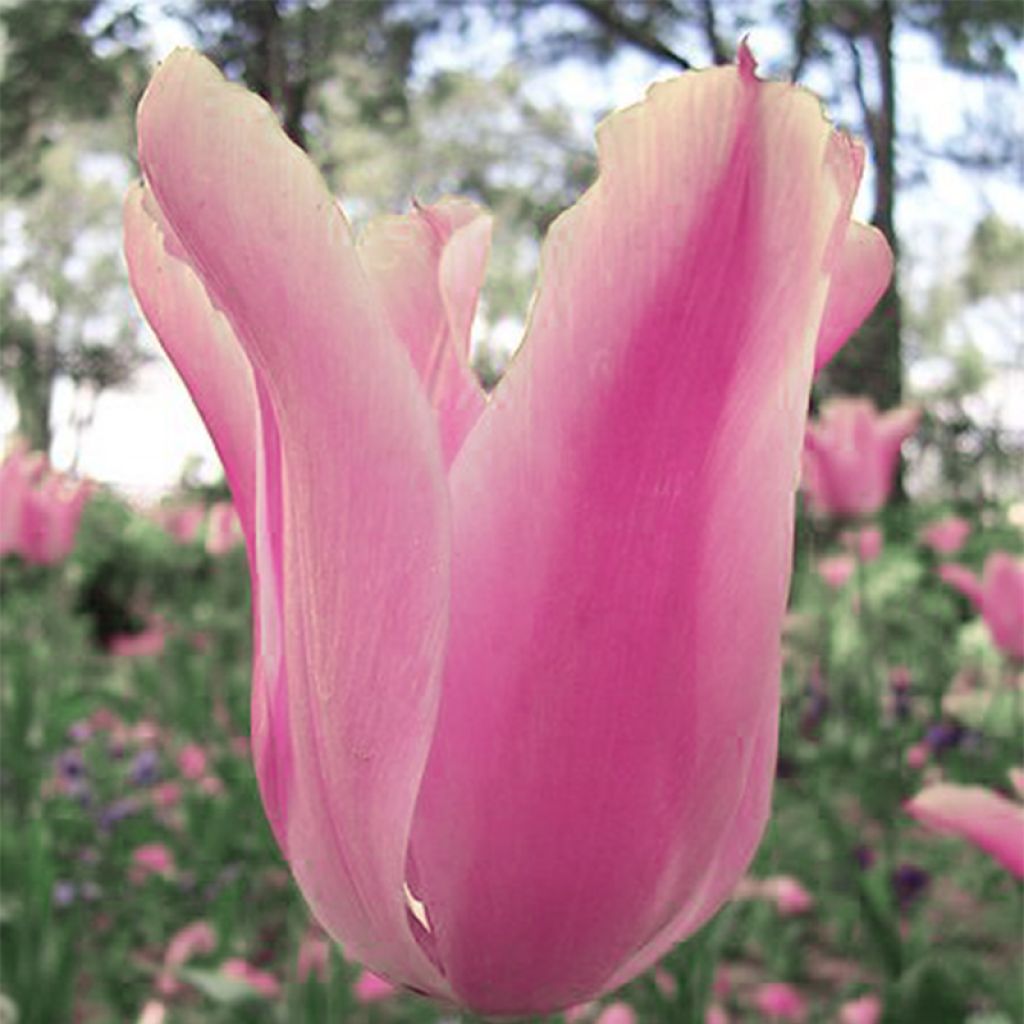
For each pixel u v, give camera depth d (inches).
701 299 5.7
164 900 36.0
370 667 6.1
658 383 5.8
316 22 123.8
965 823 11.7
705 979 17.8
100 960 33.3
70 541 46.9
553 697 6.1
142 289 6.7
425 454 5.9
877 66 137.9
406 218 7.6
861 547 44.0
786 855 36.3
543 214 170.4
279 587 6.7
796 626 57.3
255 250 5.7
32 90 132.9
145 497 139.0
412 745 6.1
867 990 25.8
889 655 57.3
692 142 5.6
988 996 21.3
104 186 245.3
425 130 177.9
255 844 36.5
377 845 6.2
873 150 138.4
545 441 5.9
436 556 6.0
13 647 46.1
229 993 20.5
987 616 35.7
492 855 6.2
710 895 6.6
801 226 5.7
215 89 5.6
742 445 6.0
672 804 6.2
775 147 5.6
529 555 6.1
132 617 97.9
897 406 123.3
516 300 174.1
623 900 6.3
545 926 6.3
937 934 33.9
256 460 6.8
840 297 6.9
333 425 5.9
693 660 6.1
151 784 41.3
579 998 6.6
